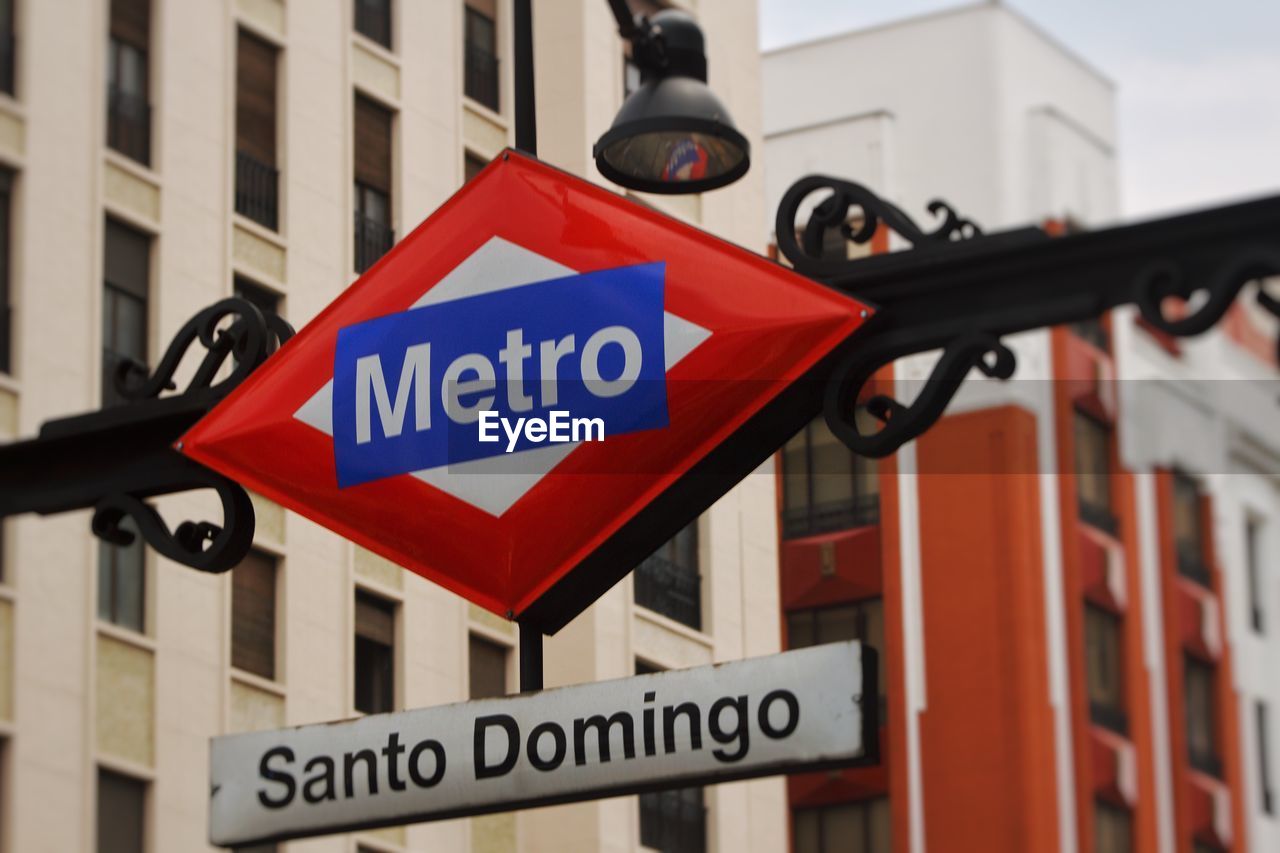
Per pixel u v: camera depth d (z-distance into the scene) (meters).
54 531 30.52
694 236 8.59
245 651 33.00
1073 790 53.59
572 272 8.73
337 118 36.12
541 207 8.85
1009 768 51.19
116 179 32.59
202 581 32.34
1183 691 60.41
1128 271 7.84
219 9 34.53
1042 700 52.50
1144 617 58.66
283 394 9.19
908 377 48.16
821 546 52.56
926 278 8.21
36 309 31.22
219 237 33.84
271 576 33.56
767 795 42.69
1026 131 55.09
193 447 9.33
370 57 36.94
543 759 8.10
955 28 55.38
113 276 32.41
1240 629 64.00
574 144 38.81
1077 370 56.81
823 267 8.38
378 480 8.95
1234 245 7.65
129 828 30.80
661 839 39.62
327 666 33.91
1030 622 52.75
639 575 39.75
